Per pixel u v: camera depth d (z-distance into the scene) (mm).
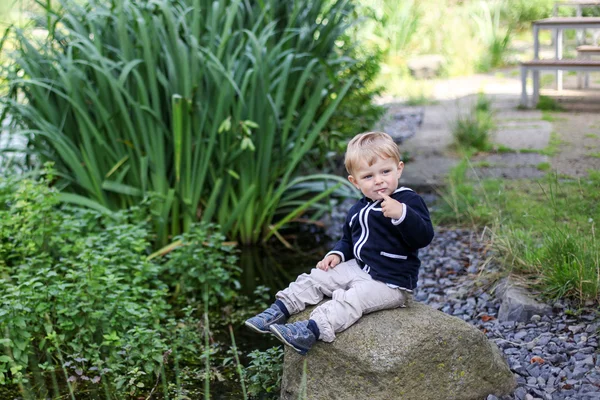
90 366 4270
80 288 4438
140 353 4152
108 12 5895
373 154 3426
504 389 3617
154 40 5812
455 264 5422
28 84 5820
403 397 3342
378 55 9570
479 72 12867
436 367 3404
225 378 4191
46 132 5738
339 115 7551
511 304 4477
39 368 4258
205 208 6324
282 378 3711
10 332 4133
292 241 6527
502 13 14867
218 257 5480
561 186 6340
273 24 6121
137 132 5977
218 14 5988
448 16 14578
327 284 3615
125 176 6125
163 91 6039
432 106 10664
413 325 3430
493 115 9172
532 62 9508
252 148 5676
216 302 5309
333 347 3438
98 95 5957
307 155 7164
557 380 3695
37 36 6211
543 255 4781
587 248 4629
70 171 6133
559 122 8773
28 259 4887
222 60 6113
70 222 5180
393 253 3488
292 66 6480
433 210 6449
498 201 5996
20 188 5406
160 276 5664
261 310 5164
